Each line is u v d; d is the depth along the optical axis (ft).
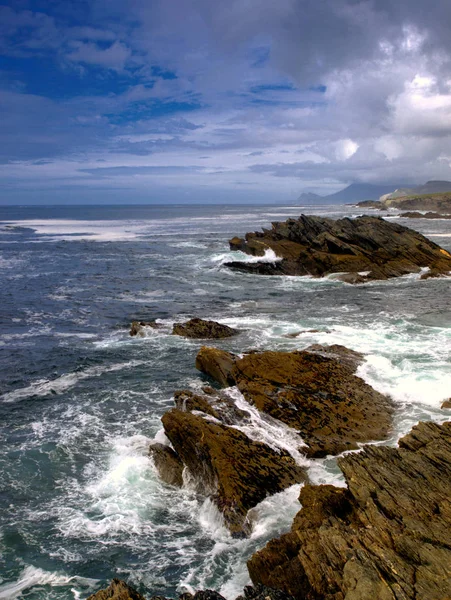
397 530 29.91
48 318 101.86
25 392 64.03
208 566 34.06
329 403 54.80
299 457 46.14
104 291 130.21
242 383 58.23
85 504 40.88
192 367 72.08
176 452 46.39
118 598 26.96
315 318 97.96
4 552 35.42
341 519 33.17
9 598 31.40
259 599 27.58
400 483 34.76
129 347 81.51
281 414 52.24
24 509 40.19
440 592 24.72
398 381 60.80
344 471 36.83
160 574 33.35
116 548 35.86
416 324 90.99
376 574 26.25
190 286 137.18
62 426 54.49
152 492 42.63
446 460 37.06
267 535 36.76
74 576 33.27
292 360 63.46
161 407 59.21
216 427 45.83
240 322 95.66
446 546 28.12
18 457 47.88
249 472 41.83
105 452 48.91
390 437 49.73
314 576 27.66
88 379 68.28
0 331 91.91
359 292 126.00
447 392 57.57
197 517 39.47
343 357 67.72
